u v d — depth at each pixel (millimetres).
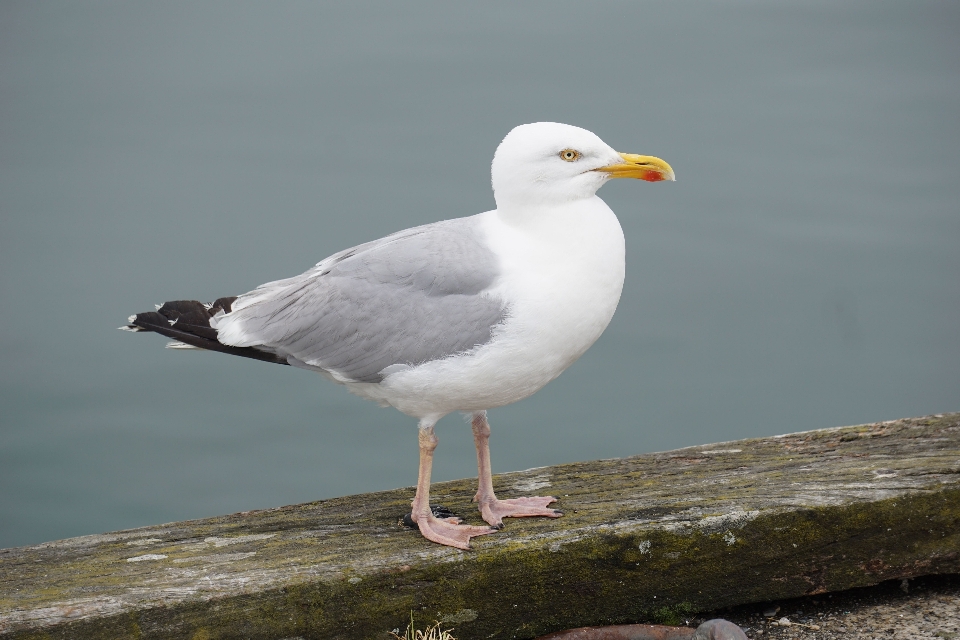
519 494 10898
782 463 11047
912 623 9180
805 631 9250
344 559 9195
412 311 9953
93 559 9602
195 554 9602
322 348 10273
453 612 9117
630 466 11562
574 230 9844
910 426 11789
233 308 10789
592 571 9211
